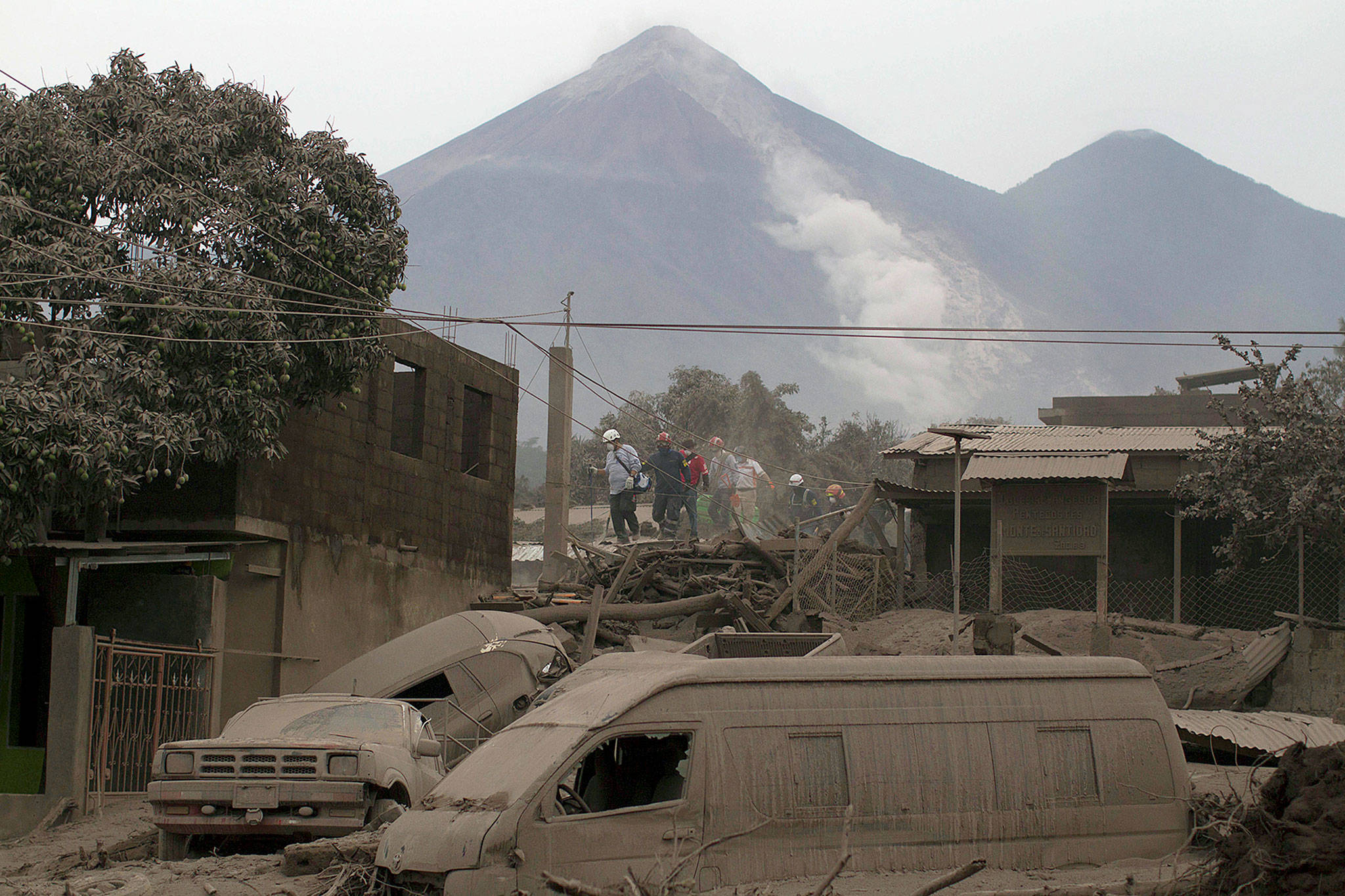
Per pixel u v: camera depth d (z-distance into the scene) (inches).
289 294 617.6
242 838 411.2
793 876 286.2
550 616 824.9
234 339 572.1
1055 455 683.4
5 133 557.6
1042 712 323.3
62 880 369.4
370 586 772.0
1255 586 905.5
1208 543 940.6
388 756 415.5
